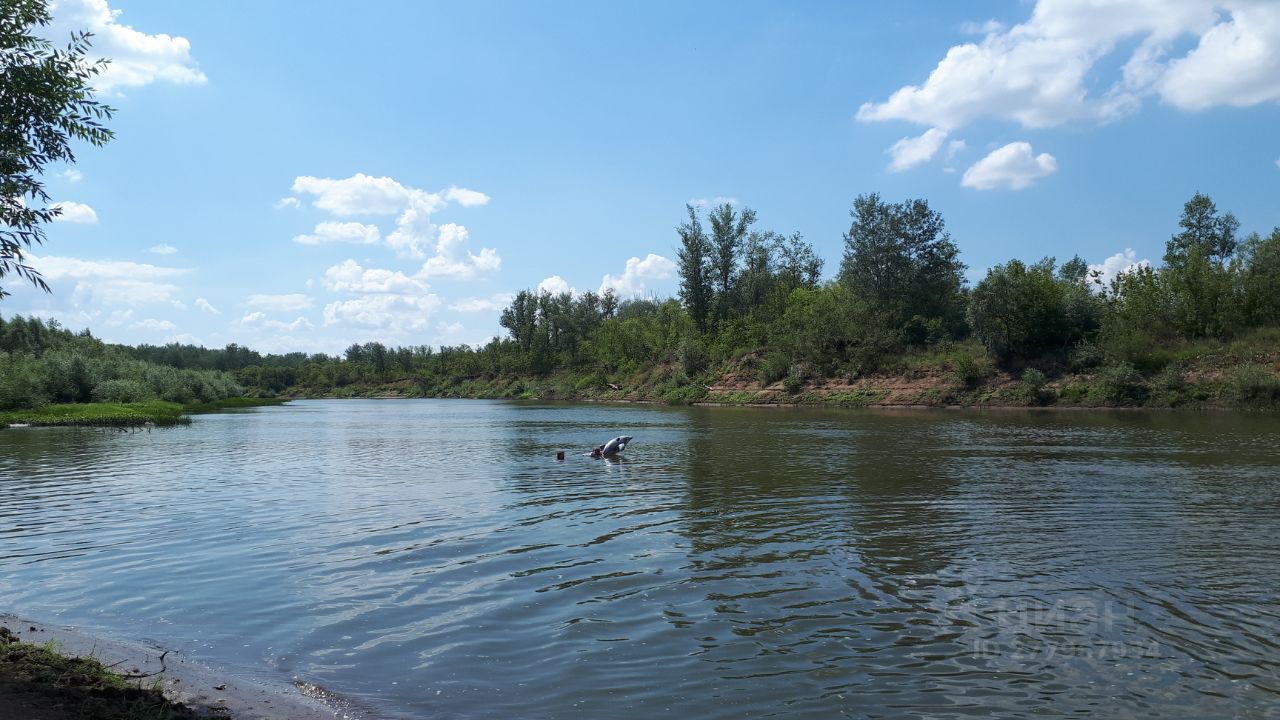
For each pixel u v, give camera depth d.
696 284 108.38
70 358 78.81
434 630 10.16
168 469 28.28
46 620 10.81
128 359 110.38
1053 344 65.88
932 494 19.94
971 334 78.88
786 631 9.90
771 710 7.70
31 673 8.25
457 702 8.01
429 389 158.00
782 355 84.25
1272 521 16.16
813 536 15.23
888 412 59.66
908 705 7.78
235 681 8.60
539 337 140.25
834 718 7.50
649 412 70.19
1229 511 17.22
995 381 65.25
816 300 92.88
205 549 14.84
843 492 20.47
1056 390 60.47
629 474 25.14
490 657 9.20
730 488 21.53
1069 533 15.20
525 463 29.25
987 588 11.61
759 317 103.75
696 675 8.56
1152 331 61.97
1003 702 7.82
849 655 9.07
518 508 18.95
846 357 80.00
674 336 110.19
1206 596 11.12
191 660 9.27
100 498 21.20
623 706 7.85
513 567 13.20
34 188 11.27
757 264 110.62
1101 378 58.31
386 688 8.38
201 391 108.69
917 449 31.28
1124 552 13.65
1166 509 17.50
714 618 10.42
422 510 18.83
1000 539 14.77
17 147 11.15
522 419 62.75
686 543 14.79
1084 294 66.19
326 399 161.25
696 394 88.75
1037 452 29.34
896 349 77.88
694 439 37.88
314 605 11.28
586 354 131.50
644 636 9.79
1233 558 13.18
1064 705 7.74
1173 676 8.39
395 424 58.41
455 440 41.69
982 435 37.16
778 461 27.86
